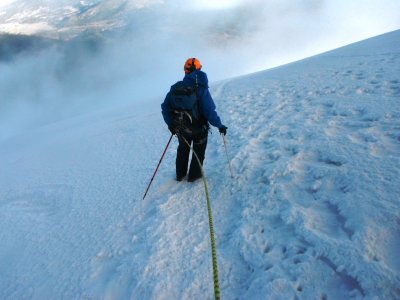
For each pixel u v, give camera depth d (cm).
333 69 940
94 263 327
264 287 238
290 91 814
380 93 575
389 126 427
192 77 380
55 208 497
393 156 350
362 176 327
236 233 305
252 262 269
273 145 480
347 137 427
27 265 358
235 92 1062
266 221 313
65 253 360
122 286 284
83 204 476
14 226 464
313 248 258
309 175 367
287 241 279
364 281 220
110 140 869
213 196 388
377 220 266
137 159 627
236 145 535
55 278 321
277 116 624
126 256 322
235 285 256
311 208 311
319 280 234
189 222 346
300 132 494
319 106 606
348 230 271
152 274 283
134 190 471
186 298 254
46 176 674
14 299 308
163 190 442
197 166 423
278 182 371
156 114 1120
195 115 379
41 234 420
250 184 390
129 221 386
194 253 298
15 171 806
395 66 746
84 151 825
